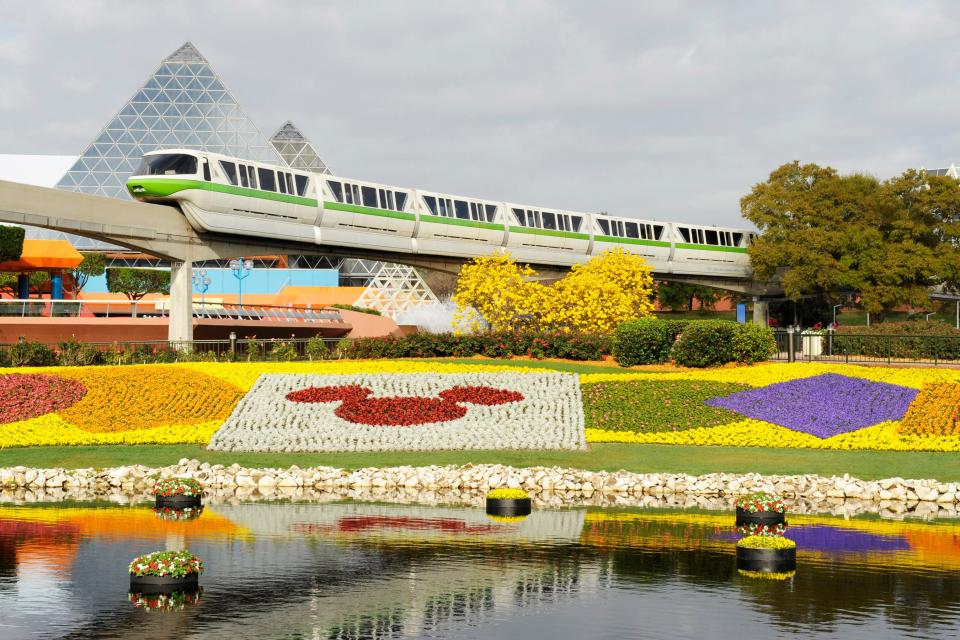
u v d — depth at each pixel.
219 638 19.00
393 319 103.94
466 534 28.11
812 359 59.78
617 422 44.81
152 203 70.50
